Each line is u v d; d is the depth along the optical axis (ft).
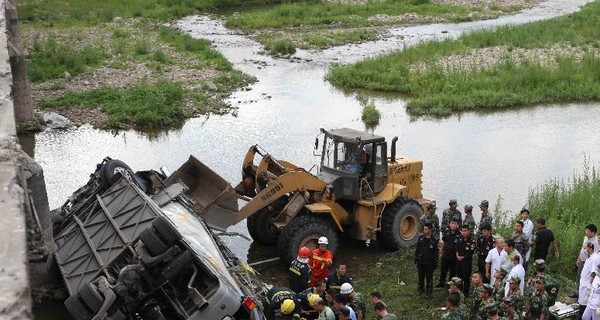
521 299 38.86
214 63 127.44
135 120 93.04
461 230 46.29
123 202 40.93
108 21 171.22
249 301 33.27
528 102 107.14
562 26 160.86
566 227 52.06
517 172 75.25
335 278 41.70
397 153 81.82
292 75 125.39
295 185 50.31
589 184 61.05
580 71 119.65
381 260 52.31
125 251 36.06
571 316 42.78
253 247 55.01
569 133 91.30
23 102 88.22
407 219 54.19
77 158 79.05
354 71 121.19
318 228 49.60
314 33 164.76
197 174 49.80
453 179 72.79
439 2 211.41
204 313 31.73
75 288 35.40
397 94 113.70
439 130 92.63
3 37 31.60
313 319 40.22
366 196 53.06
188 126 93.35
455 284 37.04
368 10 195.21
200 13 197.16
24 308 10.33
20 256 11.73
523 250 47.01
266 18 179.63
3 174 15.28
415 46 140.15
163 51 134.82
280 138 87.51
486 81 113.80
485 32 149.79
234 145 84.69
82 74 113.60
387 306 45.34
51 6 179.73
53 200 65.10
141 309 32.17
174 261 32.04
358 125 94.27
